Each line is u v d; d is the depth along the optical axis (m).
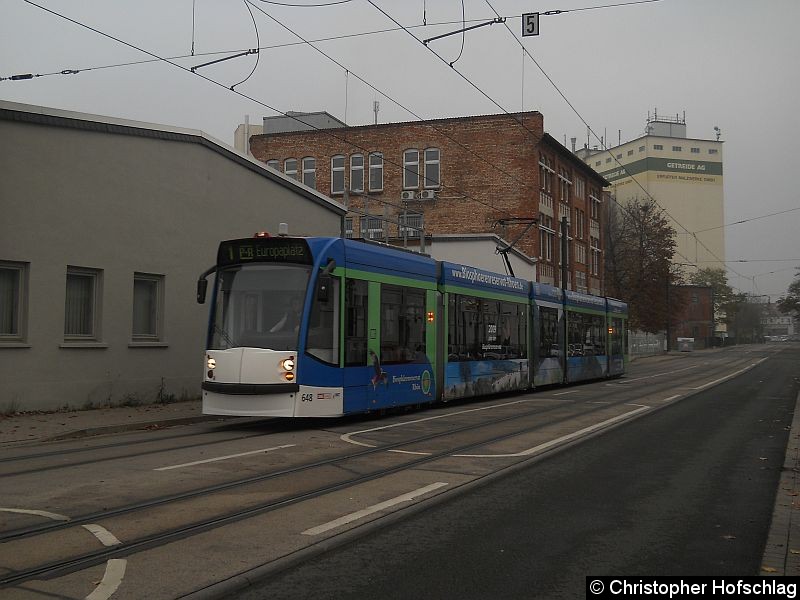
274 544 6.45
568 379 27.92
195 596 5.15
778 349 100.50
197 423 15.82
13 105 15.73
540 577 5.70
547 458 11.28
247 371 13.69
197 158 20.41
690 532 7.05
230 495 8.37
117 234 18.05
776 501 8.44
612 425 15.49
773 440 13.67
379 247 16.17
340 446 12.15
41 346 16.23
